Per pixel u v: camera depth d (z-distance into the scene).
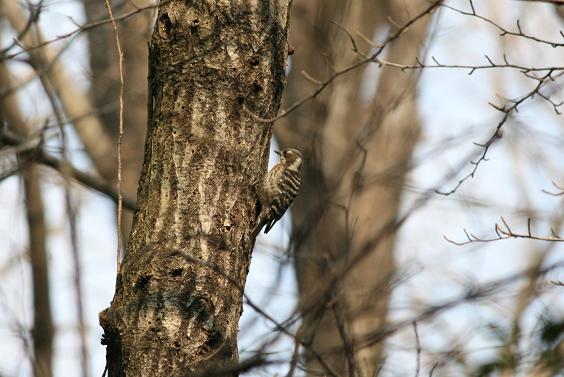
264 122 10.85
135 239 10.43
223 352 9.90
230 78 10.86
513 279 9.15
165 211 10.37
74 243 10.32
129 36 20.41
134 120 20.83
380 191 20.56
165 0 11.04
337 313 10.23
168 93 10.80
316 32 19.95
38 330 17.11
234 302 10.36
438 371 10.73
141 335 9.83
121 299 10.09
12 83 17.30
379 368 11.02
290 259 11.85
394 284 12.54
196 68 10.81
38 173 15.58
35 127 16.38
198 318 9.94
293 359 7.25
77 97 19.16
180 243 10.24
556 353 10.39
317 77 20.27
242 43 10.98
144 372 9.69
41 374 12.71
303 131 19.73
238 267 10.55
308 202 14.31
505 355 10.51
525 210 17.92
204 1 10.96
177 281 10.05
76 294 9.80
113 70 20.72
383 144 20.09
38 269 17.59
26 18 17.56
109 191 15.52
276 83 11.25
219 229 10.44
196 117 10.68
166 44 10.94
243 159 10.79
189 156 10.56
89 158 20.23
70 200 11.14
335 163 18.27
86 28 11.56
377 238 12.03
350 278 12.88
